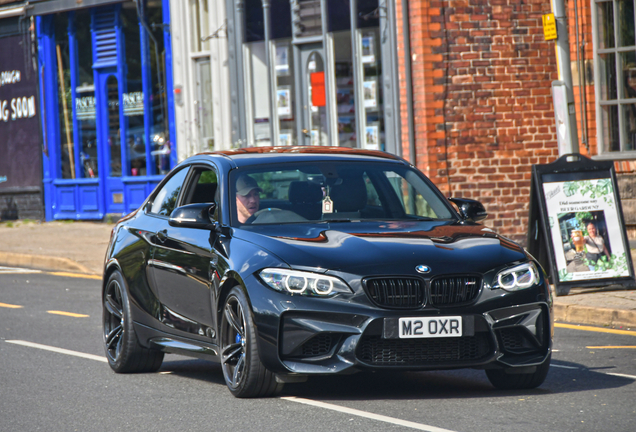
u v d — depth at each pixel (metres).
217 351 9.22
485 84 21.34
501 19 21.36
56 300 17.12
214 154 10.52
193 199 10.44
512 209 21.50
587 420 7.86
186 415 8.34
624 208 20.55
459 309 8.28
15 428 8.06
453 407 8.41
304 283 8.30
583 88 20.84
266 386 8.68
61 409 8.76
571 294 15.35
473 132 21.36
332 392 9.20
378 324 8.16
